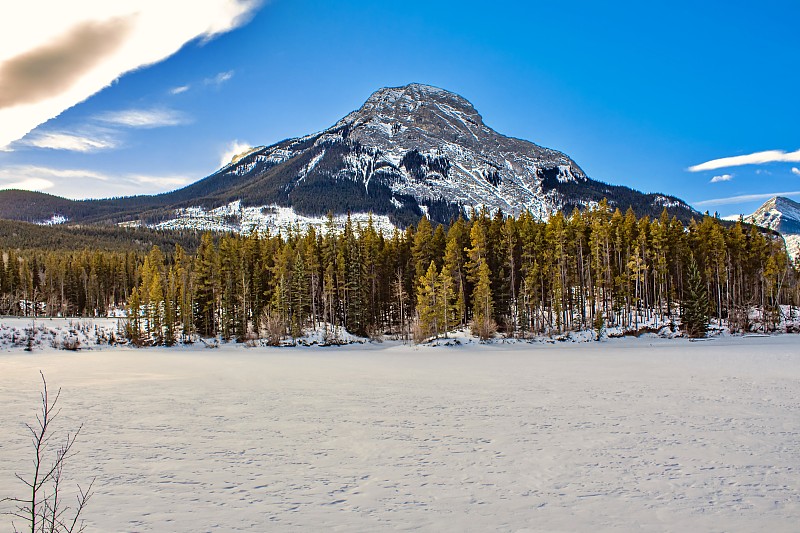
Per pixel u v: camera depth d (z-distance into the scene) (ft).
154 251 385.70
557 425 62.75
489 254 270.05
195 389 98.78
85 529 29.81
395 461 46.98
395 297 281.13
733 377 108.99
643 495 37.65
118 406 78.23
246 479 41.27
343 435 57.67
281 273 262.06
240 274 278.05
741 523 32.22
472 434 58.13
